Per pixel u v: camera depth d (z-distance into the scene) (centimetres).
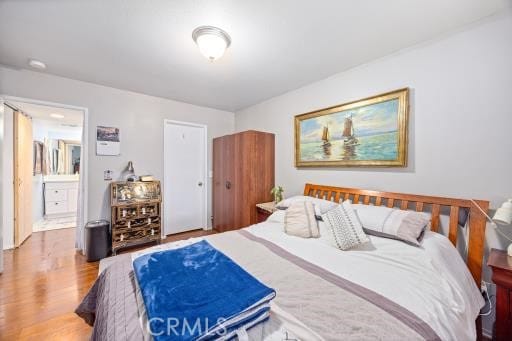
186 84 278
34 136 439
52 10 147
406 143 184
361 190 213
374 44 184
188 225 382
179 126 367
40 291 197
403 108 185
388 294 96
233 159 332
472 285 130
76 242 292
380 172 206
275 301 92
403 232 144
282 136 313
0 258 227
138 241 295
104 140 291
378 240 150
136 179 312
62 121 412
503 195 144
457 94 162
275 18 153
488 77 149
